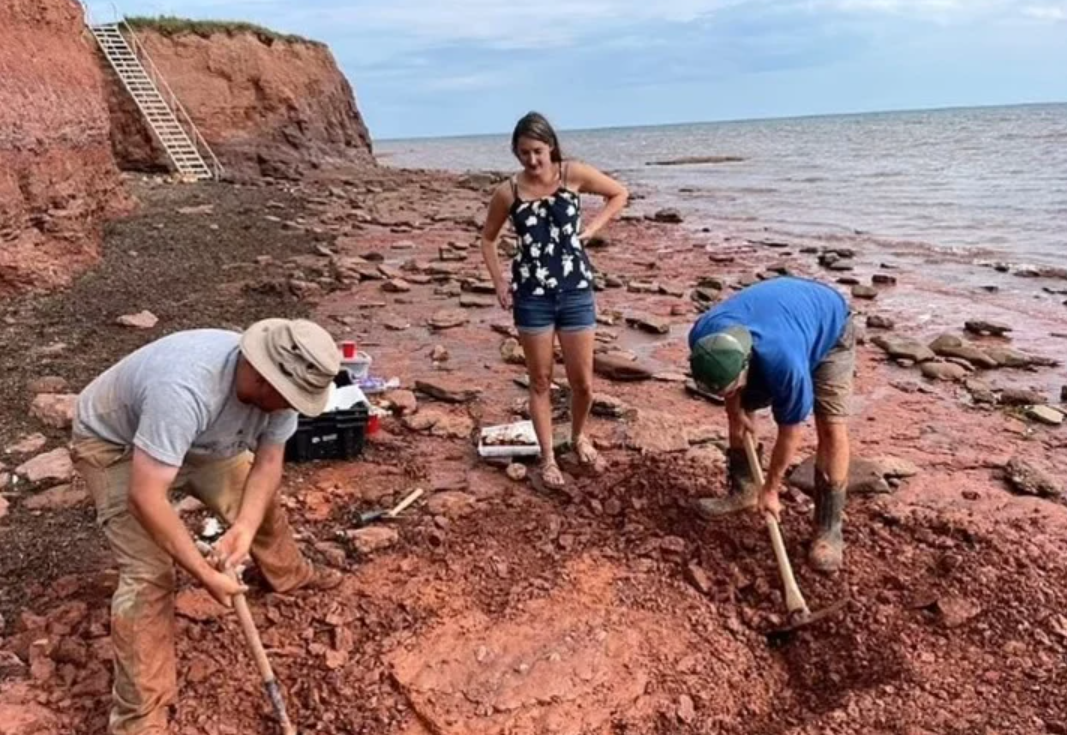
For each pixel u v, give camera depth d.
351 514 5.13
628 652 3.96
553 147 4.86
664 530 4.91
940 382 7.98
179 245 14.06
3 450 5.93
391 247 15.54
